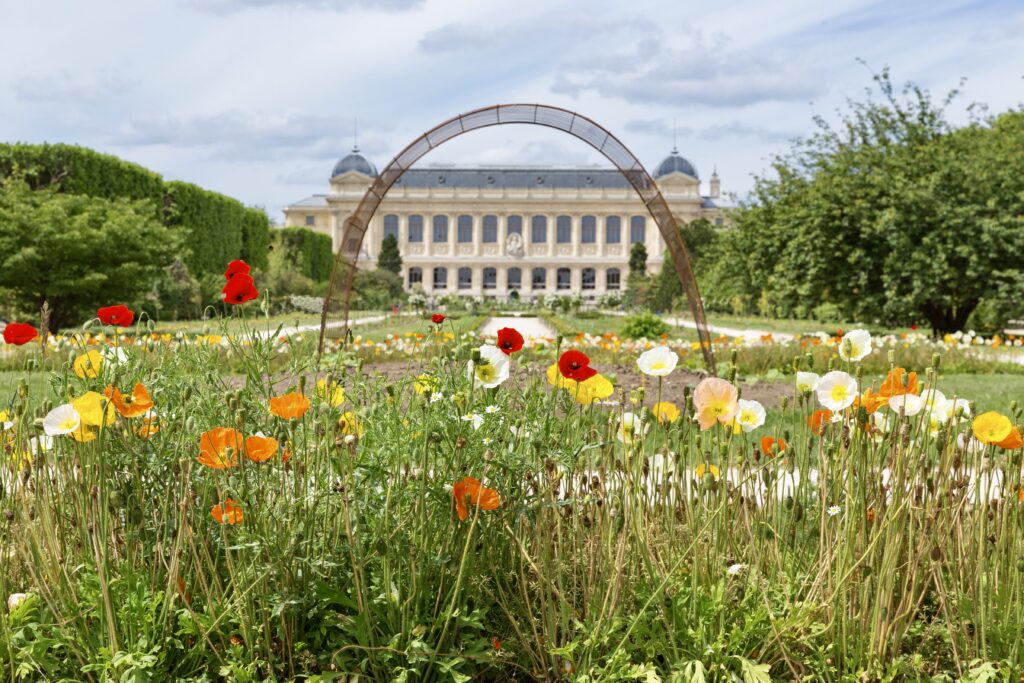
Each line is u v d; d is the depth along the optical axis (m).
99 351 2.46
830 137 21.95
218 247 36.72
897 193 18.52
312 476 2.23
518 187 91.00
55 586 2.09
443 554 2.16
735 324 29.72
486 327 27.34
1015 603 2.23
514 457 2.13
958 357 11.21
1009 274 17.48
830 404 2.21
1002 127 23.23
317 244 64.12
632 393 2.39
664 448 2.38
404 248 91.00
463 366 2.44
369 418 2.20
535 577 2.33
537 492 2.27
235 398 2.13
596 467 2.50
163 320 24.72
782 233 21.08
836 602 2.14
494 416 2.18
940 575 2.17
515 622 2.20
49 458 2.50
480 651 2.10
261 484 2.10
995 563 2.26
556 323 25.84
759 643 2.17
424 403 2.19
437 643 2.06
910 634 2.33
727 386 2.16
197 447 2.25
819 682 2.11
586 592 2.19
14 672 1.91
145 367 2.47
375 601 2.05
